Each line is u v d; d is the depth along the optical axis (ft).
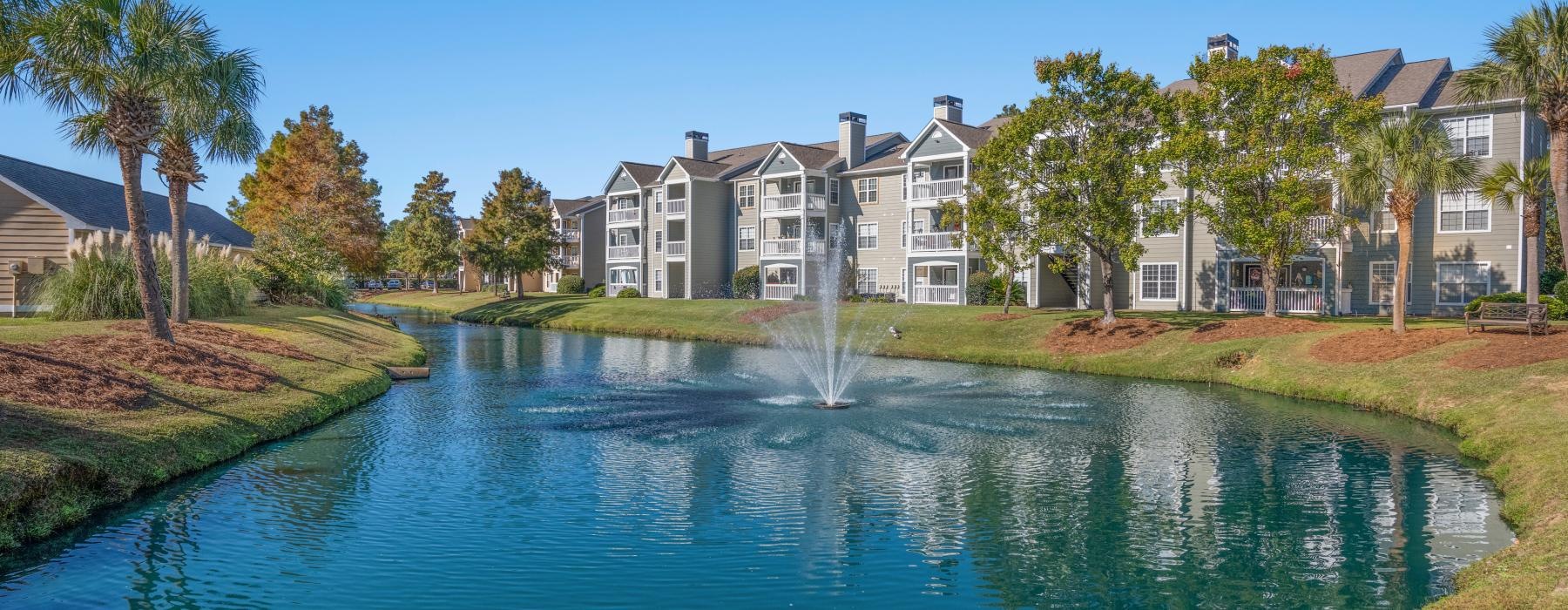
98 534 39.14
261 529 40.19
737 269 198.29
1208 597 33.24
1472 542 38.52
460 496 45.68
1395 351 79.20
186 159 78.43
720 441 58.75
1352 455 54.80
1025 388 84.17
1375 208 110.22
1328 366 81.56
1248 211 100.83
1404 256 84.12
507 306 210.79
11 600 32.35
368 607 31.83
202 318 92.58
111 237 86.94
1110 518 42.45
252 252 140.05
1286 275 130.82
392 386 84.53
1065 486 47.88
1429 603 32.22
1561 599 27.99
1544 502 40.45
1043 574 35.45
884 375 94.53
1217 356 92.27
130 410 52.06
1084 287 140.15
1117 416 68.49
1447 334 80.12
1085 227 105.09
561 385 85.46
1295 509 43.70
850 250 181.57
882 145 190.80
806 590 33.78
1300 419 67.00
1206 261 132.57
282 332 89.66
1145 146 107.96
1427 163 81.56
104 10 62.54
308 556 36.94
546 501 44.88
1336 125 97.14
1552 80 71.97
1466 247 112.57
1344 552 37.73
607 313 172.96
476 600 32.55
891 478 49.55
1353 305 120.57
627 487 47.47
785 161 182.09
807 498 45.50
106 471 43.88
